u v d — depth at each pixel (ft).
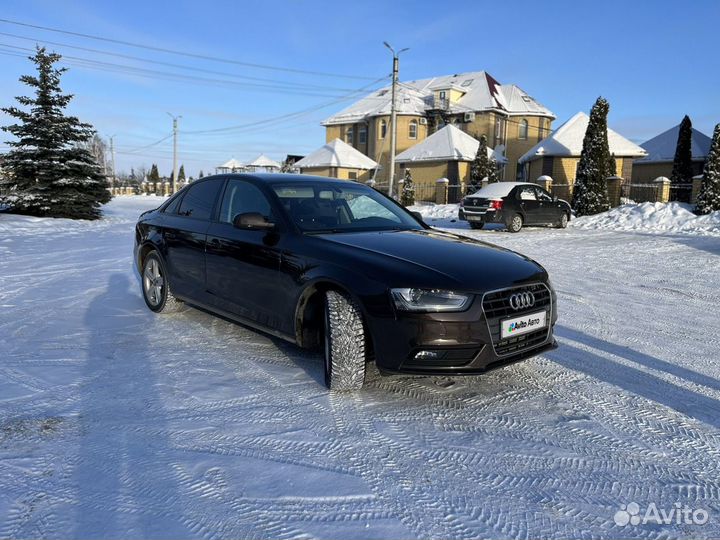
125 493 7.63
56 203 64.08
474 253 12.07
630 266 31.07
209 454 8.77
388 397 11.29
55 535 6.69
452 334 10.13
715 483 8.20
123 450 8.83
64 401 10.71
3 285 22.95
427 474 8.33
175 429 9.62
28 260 30.86
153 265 18.06
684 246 39.81
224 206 15.57
